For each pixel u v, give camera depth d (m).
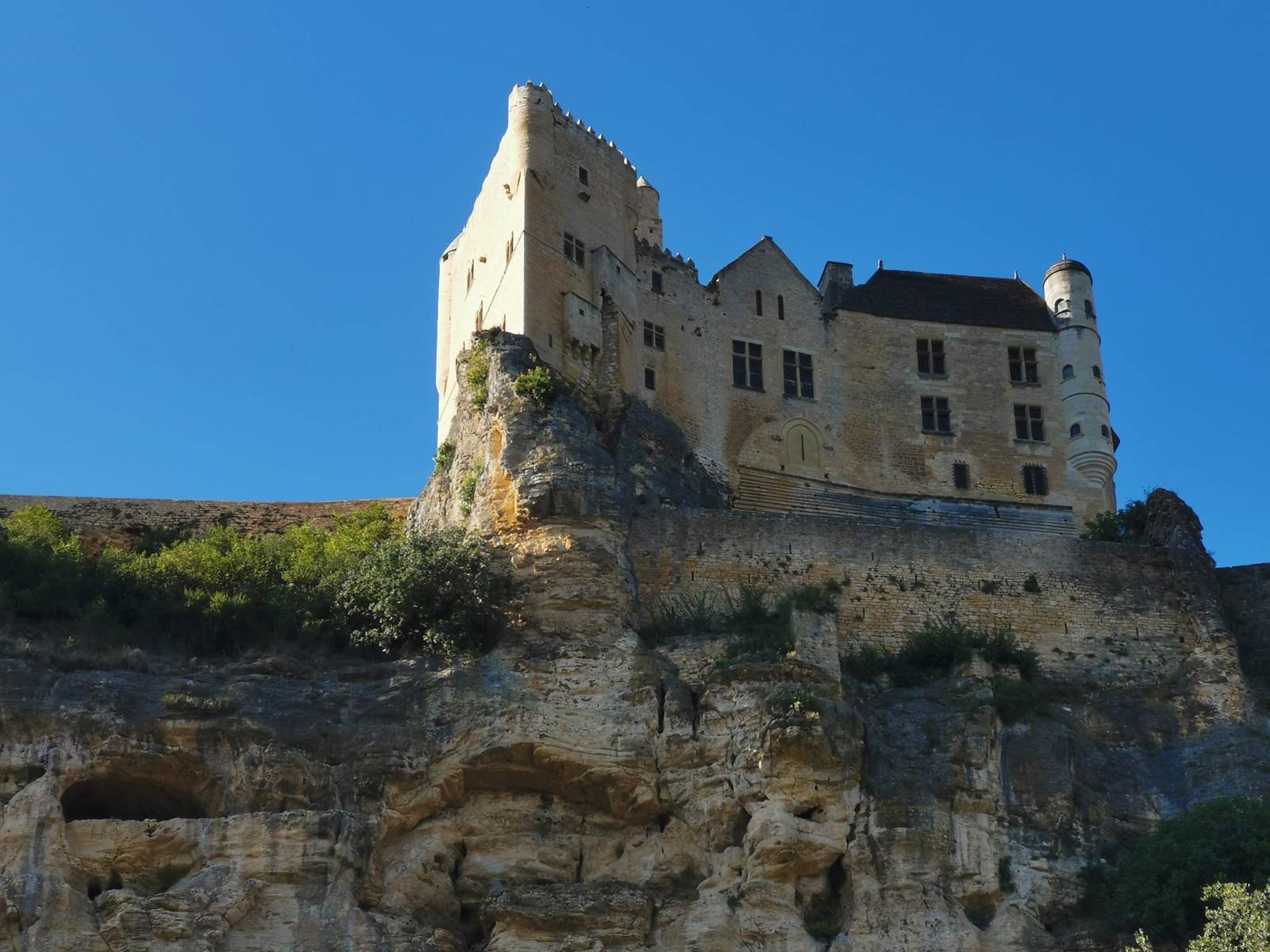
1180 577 55.44
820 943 44.88
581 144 65.88
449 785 46.88
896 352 69.75
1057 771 48.56
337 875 44.25
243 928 43.19
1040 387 70.50
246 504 65.00
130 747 44.84
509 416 54.97
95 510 63.47
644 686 48.69
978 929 45.31
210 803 45.31
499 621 50.50
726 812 46.69
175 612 51.16
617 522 53.06
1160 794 49.81
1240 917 41.56
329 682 47.88
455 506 55.38
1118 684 53.50
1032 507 68.25
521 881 46.53
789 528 54.34
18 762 44.19
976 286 73.56
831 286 71.44
